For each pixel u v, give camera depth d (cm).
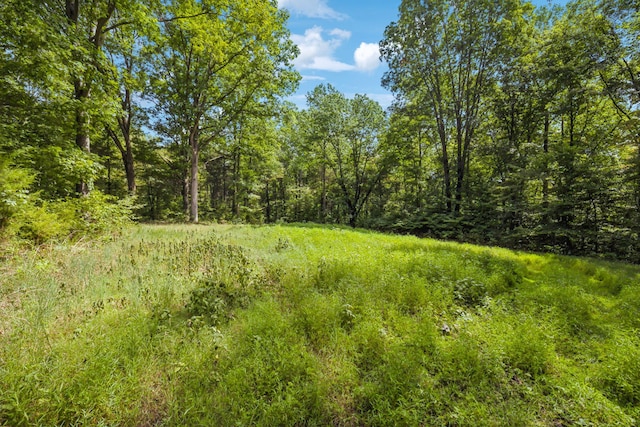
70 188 855
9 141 641
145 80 1580
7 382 206
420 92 1975
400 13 1803
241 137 2094
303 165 2923
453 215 1730
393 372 252
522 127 1630
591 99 1368
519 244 1355
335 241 882
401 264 595
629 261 1041
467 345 288
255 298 410
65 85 741
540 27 1786
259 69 1602
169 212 2423
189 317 355
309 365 265
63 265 487
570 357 307
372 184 2594
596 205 1135
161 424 209
